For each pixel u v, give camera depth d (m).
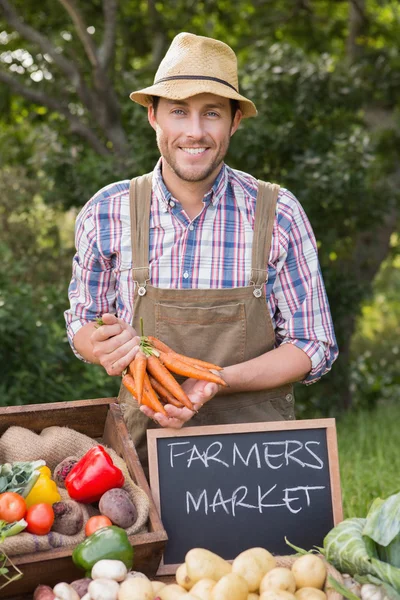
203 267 2.24
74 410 2.22
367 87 7.78
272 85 7.04
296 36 9.17
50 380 5.55
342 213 6.84
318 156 6.66
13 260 6.54
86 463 1.91
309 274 2.29
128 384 2.05
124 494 1.84
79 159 7.11
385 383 8.75
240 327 2.22
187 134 2.10
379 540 1.66
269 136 6.65
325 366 2.31
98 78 6.98
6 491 1.83
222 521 1.95
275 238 2.25
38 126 8.09
